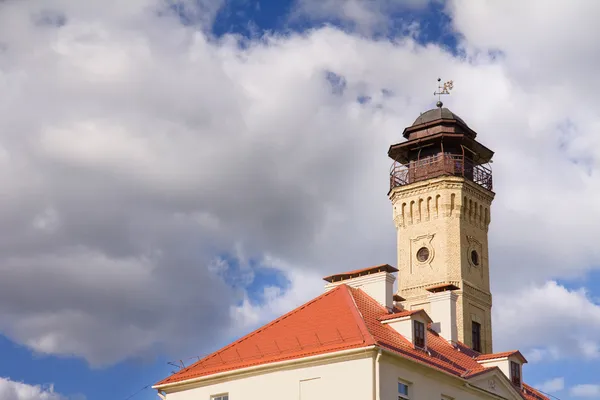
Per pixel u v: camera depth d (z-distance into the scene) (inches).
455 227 3161.9
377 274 2456.9
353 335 2116.1
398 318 2249.0
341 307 2287.2
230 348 2300.7
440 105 3398.1
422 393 2139.5
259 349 2231.8
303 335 2207.2
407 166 3329.2
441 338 2576.3
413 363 2110.0
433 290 2706.7
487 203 3309.5
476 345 3100.4
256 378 2160.4
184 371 2300.7
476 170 3314.5
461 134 3238.2
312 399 2068.2
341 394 2034.9
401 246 3238.2
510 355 2539.4
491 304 3211.1
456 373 2260.1
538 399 2615.7
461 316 3056.1
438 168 3225.9
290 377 2111.2
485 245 3267.7
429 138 3255.4
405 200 3260.3
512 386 2460.6
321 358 2074.3
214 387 2222.0
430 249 3164.4
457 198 3184.1
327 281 2549.2
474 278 3169.3
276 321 2320.4
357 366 2037.4
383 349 2025.1
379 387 2006.6
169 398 2289.6
